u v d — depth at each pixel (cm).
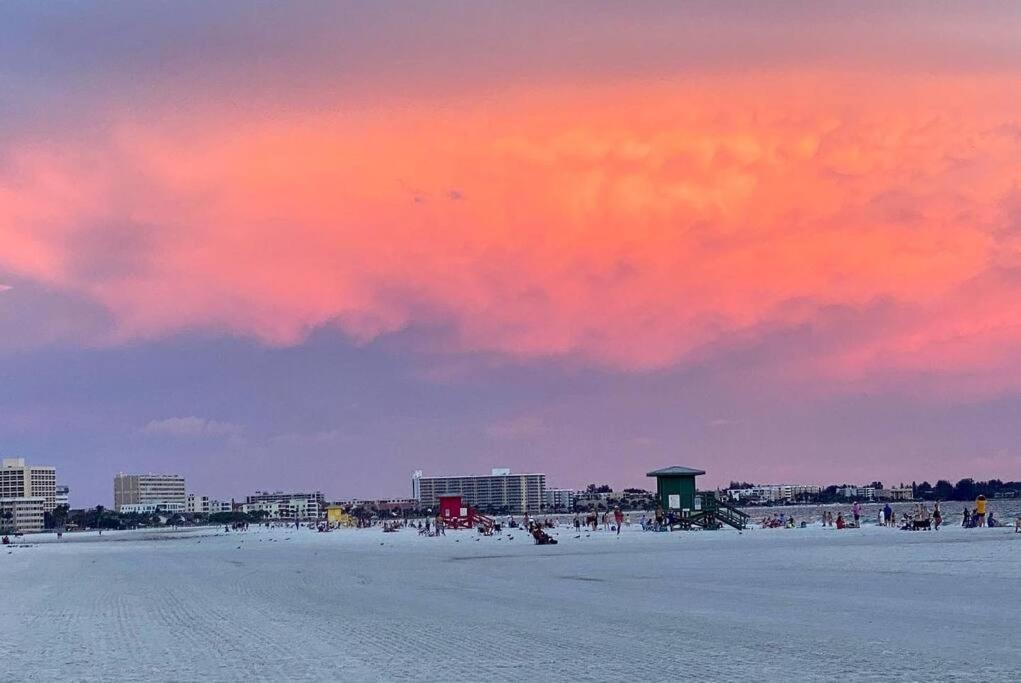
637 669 2145
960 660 2156
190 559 9312
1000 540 7619
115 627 3419
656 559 6469
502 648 2531
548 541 9569
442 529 14400
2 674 2392
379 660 2381
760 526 12356
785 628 2795
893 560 5650
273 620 3422
